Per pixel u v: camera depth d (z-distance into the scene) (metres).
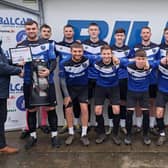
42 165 4.27
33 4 5.36
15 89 5.46
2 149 4.65
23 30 5.38
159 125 4.99
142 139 5.12
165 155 4.53
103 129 5.02
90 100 5.43
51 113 4.84
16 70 4.40
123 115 5.34
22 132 5.32
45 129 5.43
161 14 5.52
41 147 4.84
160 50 5.21
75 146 4.87
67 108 4.95
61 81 4.92
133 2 5.46
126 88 5.20
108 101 5.55
